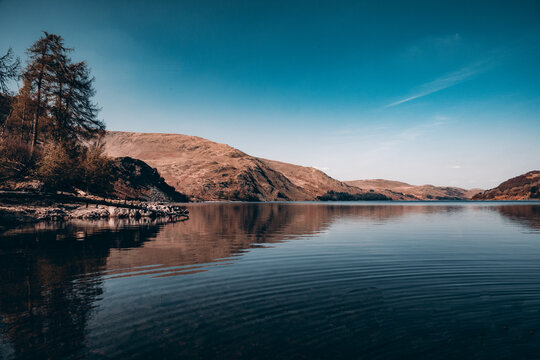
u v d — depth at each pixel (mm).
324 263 13500
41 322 6879
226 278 10844
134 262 13344
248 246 18266
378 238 22578
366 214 58312
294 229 29141
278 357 5422
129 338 6125
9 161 38500
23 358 5324
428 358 5441
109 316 7246
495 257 15172
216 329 6574
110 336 6207
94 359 5285
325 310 7770
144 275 11141
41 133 48719
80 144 53125
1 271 11586
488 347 5848
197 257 14625
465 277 11195
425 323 6984
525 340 6145
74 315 7297
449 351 5699
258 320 7094
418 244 19562
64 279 10523
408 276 11352
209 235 23547
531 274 11664
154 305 8023
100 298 8547
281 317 7289
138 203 52594
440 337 6277
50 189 41812
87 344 5859
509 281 10656
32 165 40844
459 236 23922
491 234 25266
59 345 5812
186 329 6566
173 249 16828
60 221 31609
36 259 13828
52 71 45375
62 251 15820
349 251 16672
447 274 11648
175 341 6008
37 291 9133
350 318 7254
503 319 7219
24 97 43219
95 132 53531
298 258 14594
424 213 63031
